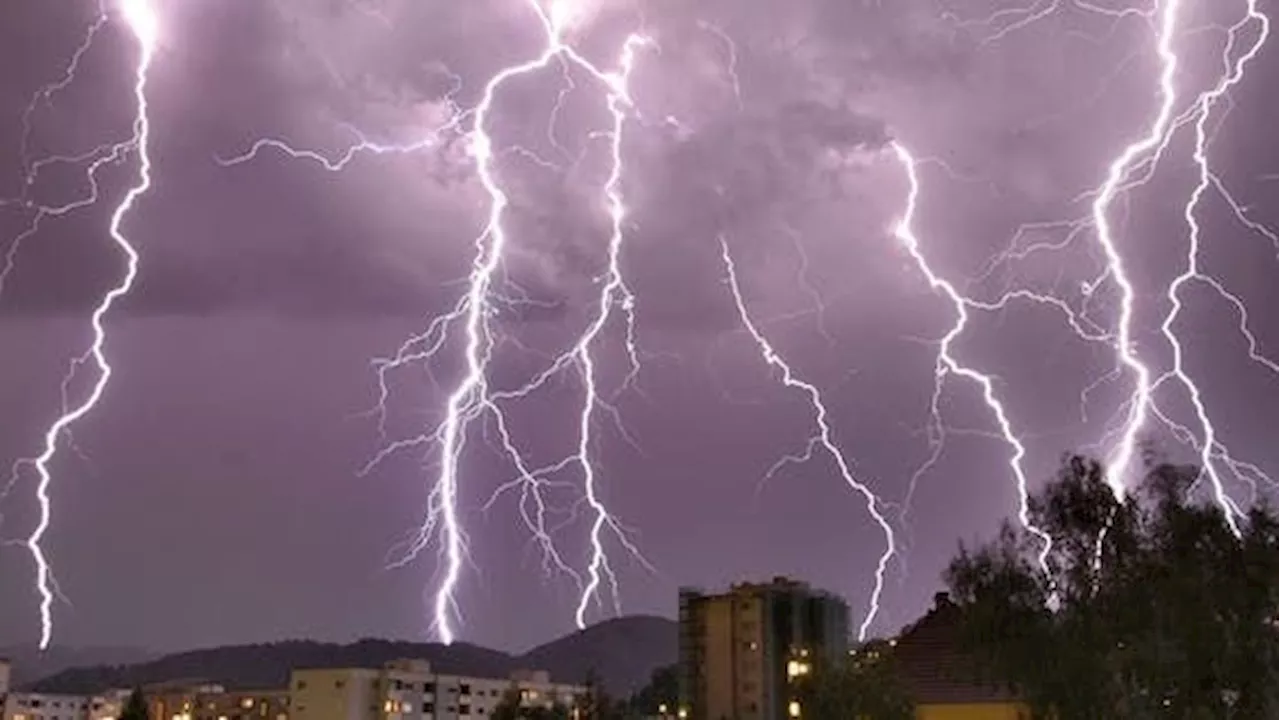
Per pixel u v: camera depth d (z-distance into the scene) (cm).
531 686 10206
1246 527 2231
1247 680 2109
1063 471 2417
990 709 3853
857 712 3803
